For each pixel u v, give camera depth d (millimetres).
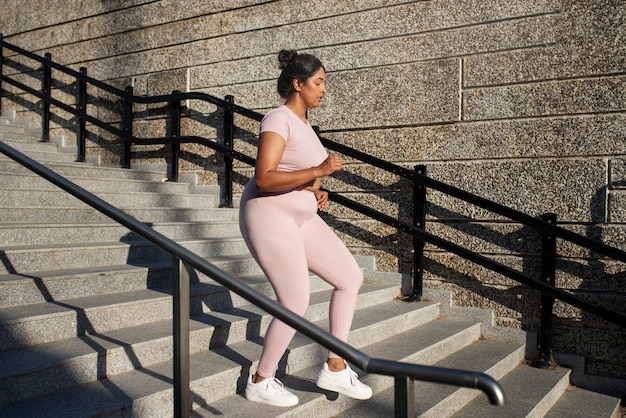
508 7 4773
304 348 3469
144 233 2340
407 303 4918
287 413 2771
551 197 4566
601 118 4402
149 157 6828
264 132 2760
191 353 3256
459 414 3453
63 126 7594
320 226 2988
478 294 4871
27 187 4941
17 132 7488
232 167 6098
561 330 4523
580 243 4016
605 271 4348
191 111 6527
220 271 2209
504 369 4211
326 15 5652
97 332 3209
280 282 2795
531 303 4648
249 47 6160
